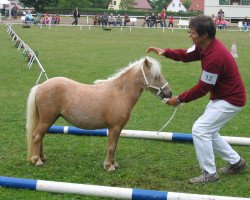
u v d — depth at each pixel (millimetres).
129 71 6352
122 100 6281
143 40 31172
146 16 50344
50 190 5566
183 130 9086
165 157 7289
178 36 35375
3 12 64125
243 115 10352
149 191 5324
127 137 8227
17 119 9438
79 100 6270
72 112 6301
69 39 30703
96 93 6301
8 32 33688
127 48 25578
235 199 5070
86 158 7102
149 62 6219
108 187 5461
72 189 5500
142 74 6273
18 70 16094
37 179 6164
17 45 23125
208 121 6004
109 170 6504
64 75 15328
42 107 6336
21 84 13461
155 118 9938
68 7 76125
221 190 5965
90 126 6375
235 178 6438
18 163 6723
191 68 17938
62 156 7156
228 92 5969
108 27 44906
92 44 27609
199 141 6043
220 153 6520
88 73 15906
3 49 23094
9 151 7301
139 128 9125
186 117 10164
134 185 6074
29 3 66375
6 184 5668
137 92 6352
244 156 7465
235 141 7895
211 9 54719
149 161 7066
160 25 52375
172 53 6383
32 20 46906
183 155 7418
